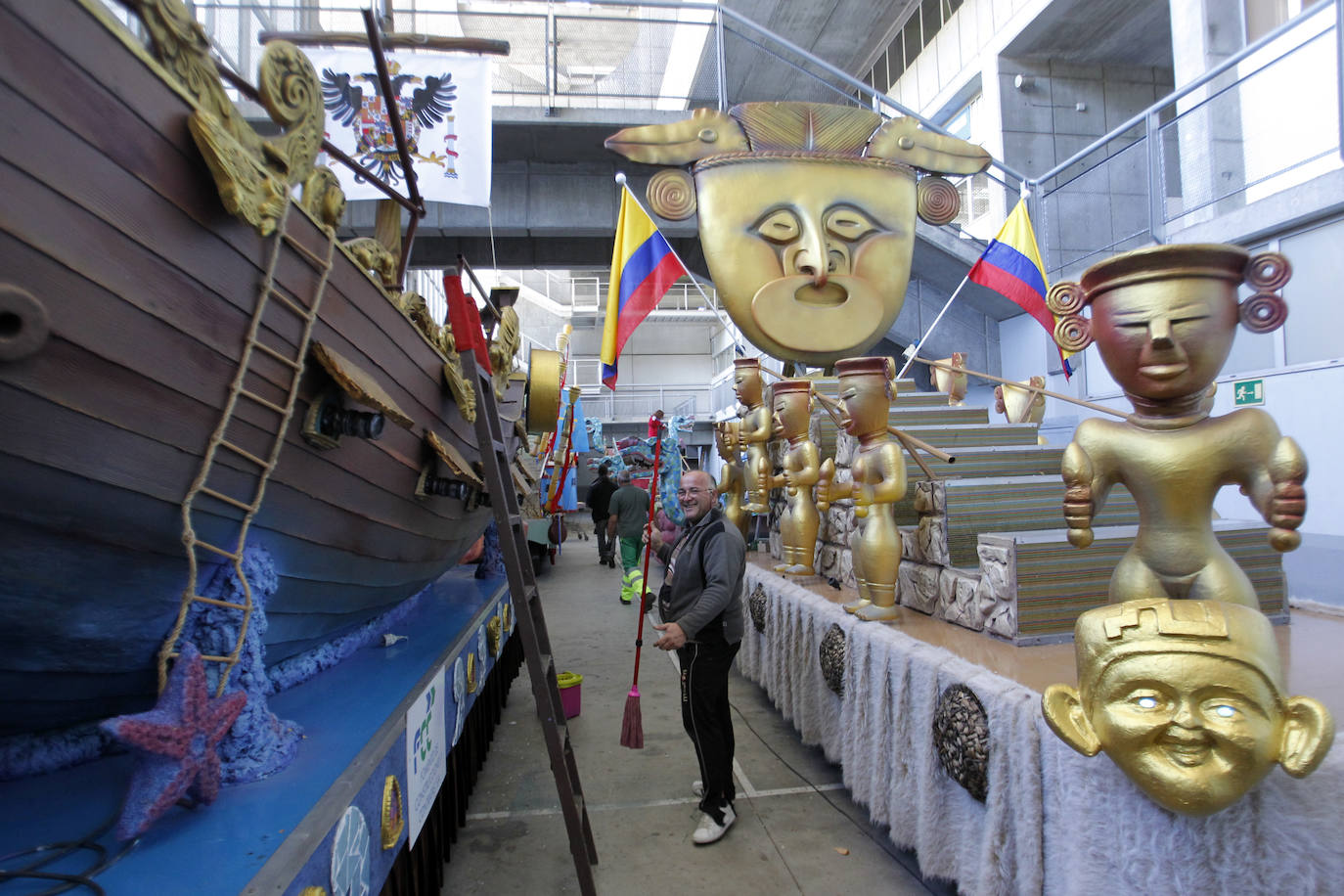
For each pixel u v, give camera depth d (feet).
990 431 13.87
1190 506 5.88
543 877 8.84
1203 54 22.74
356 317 6.56
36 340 3.48
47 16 3.41
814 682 11.53
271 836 4.29
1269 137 20.71
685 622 9.04
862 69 51.19
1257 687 4.54
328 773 5.22
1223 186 22.04
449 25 28.68
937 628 9.44
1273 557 8.70
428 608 12.04
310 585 6.75
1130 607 5.07
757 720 14.16
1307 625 8.71
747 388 16.03
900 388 17.12
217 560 5.25
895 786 8.32
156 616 4.99
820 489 11.70
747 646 15.69
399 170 12.19
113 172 3.82
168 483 4.54
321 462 6.19
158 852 4.12
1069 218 30.63
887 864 8.93
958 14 39.99
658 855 9.27
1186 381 5.71
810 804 10.58
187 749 4.21
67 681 4.93
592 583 32.91
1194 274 5.62
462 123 12.48
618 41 32.12
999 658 7.73
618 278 16.24
